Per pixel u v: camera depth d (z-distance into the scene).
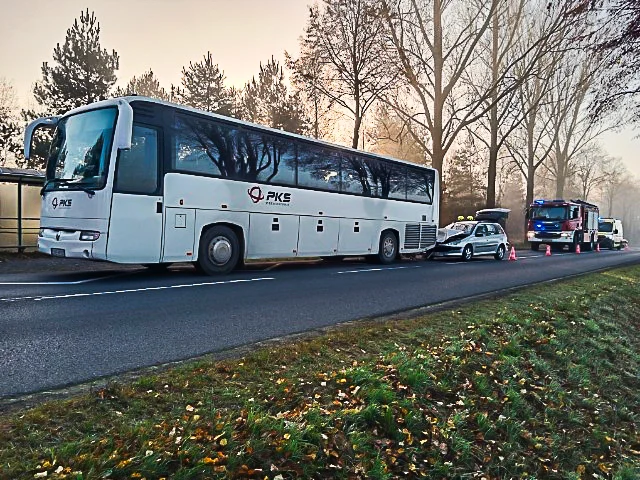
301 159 13.00
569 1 16.55
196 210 10.35
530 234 31.03
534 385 5.63
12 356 4.54
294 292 8.83
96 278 9.93
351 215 14.61
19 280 9.41
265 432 3.30
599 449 5.04
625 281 13.05
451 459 3.98
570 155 48.31
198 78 35.66
